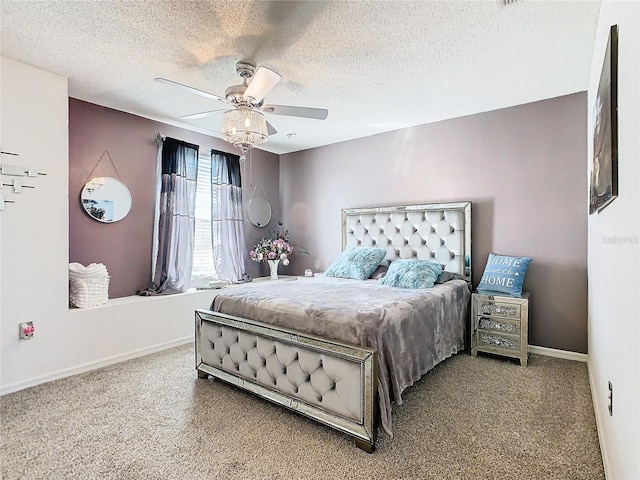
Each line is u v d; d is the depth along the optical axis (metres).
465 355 3.35
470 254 3.69
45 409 2.32
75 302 3.07
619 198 1.36
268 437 2.01
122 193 3.63
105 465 1.76
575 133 3.17
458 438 1.99
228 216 4.62
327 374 2.04
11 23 2.11
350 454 1.85
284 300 2.57
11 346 2.60
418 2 1.89
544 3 1.90
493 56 2.49
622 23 1.29
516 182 3.47
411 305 2.50
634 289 1.12
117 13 2.00
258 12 1.99
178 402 2.44
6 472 1.71
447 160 3.89
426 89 3.08
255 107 2.51
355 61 2.56
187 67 2.68
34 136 2.70
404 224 4.12
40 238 2.74
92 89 3.10
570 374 2.86
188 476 1.69
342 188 4.84
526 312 3.04
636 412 1.08
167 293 3.80
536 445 1.91
